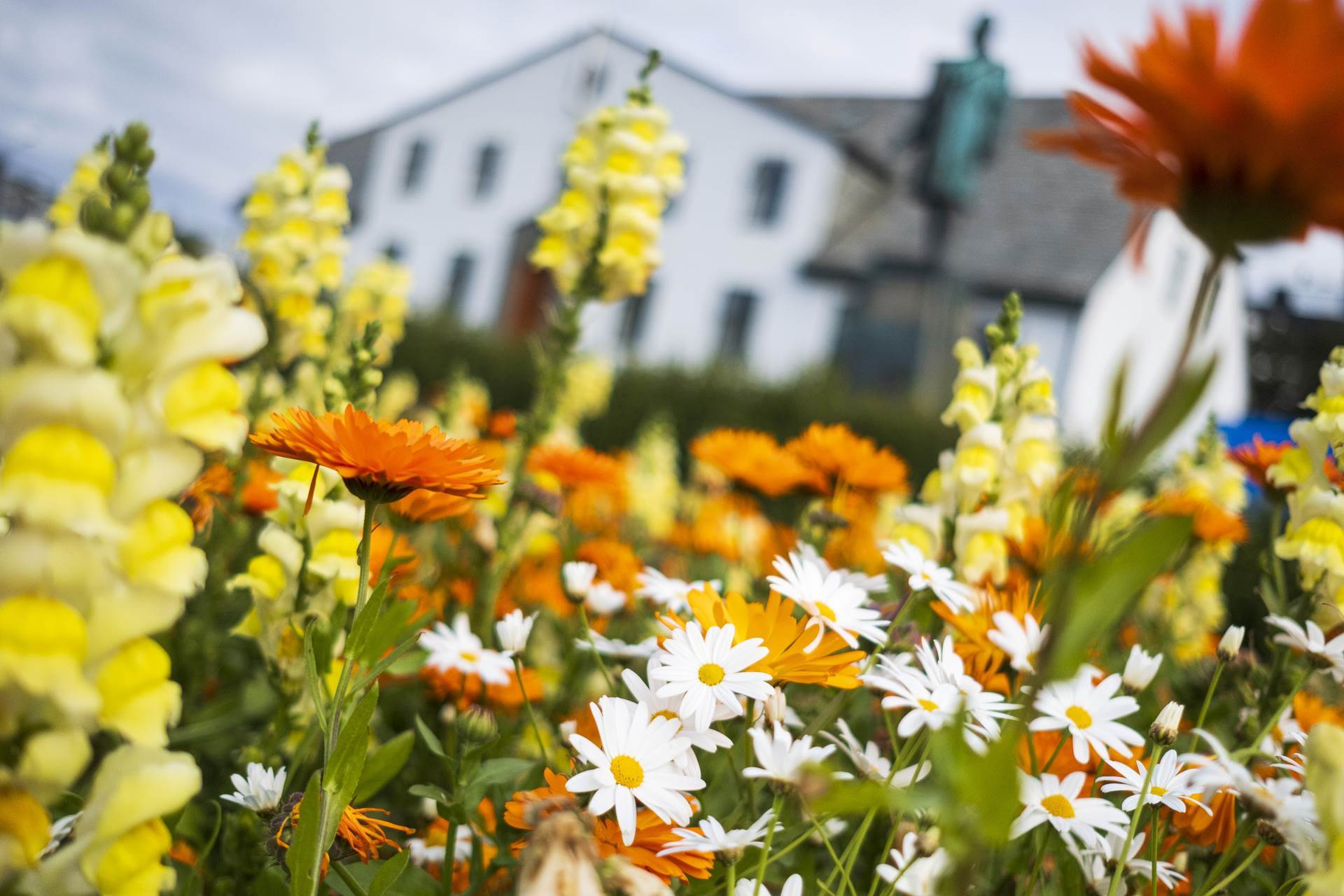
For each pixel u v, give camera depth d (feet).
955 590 5.23
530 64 113.50
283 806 4.48
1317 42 2.28
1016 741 2.66
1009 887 5.06
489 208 114.62
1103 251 81.05
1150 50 2.48
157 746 2.93
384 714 7.75
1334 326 107.65
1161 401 2.58
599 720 3.99
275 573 5.83
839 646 4.41
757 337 92.63
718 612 4.50
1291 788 4.19
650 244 11.05
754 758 4.58
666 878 3.84
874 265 59.57
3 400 2.60
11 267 2.61
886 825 5.33
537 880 2.83
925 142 56.80
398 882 4.69
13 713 2.69
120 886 2.95
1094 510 2.66
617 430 60.95
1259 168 2.52
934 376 57.98
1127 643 11.47
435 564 9.55
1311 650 5.13
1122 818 4.17
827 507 10.28
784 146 94.07
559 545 10.02
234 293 3.01
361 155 131.95
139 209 2.79
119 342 2.76
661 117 11.19
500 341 69.51
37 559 2.62
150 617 2.87
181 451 2.92
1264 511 19.21
